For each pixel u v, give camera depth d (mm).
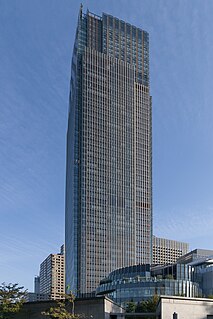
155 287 168875
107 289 184375
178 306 71188
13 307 70500
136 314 81750
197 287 184125
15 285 75750
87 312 68750
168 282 171500
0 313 70500
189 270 189375
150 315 82000
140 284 170625
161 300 70500
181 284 174500
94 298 68688
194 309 72000
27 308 72562
